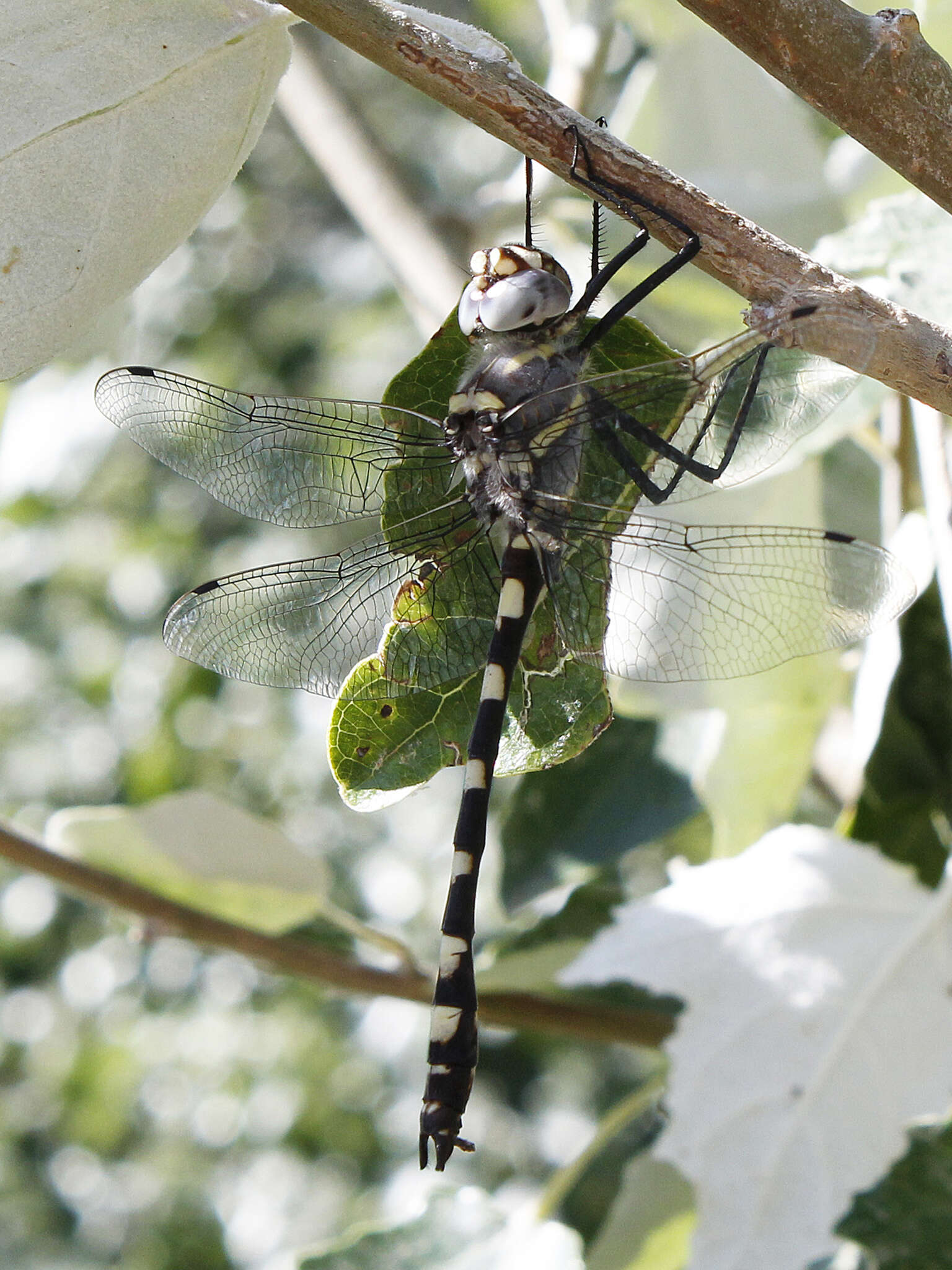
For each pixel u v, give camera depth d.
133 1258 1.02
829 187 0.60
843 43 0.53
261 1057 1.04
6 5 0.54
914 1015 0.56
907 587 0.56
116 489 1.08
